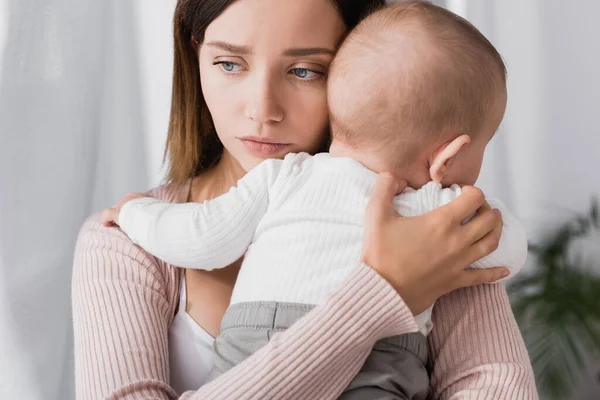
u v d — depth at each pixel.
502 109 1.14
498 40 3.01
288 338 0.99
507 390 1.07
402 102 1.08
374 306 0.99
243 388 0.97
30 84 1.61
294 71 1.17
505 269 1.10
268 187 1.13
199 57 1.26
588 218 3.14
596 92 3.12
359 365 1.02
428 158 1.11
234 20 1.13
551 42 3.07
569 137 3.14
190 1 1.20
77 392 1.15
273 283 1.06
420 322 1.09
